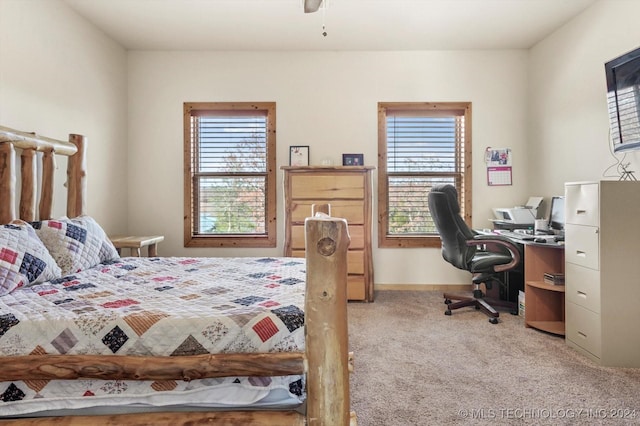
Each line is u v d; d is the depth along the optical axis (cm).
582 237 229
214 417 100
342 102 392
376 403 173
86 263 207
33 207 231
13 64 244
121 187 380
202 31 347
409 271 394
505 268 296
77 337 107
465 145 391
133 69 390
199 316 112
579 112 313
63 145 258
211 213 401
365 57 390
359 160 390
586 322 226
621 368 210
